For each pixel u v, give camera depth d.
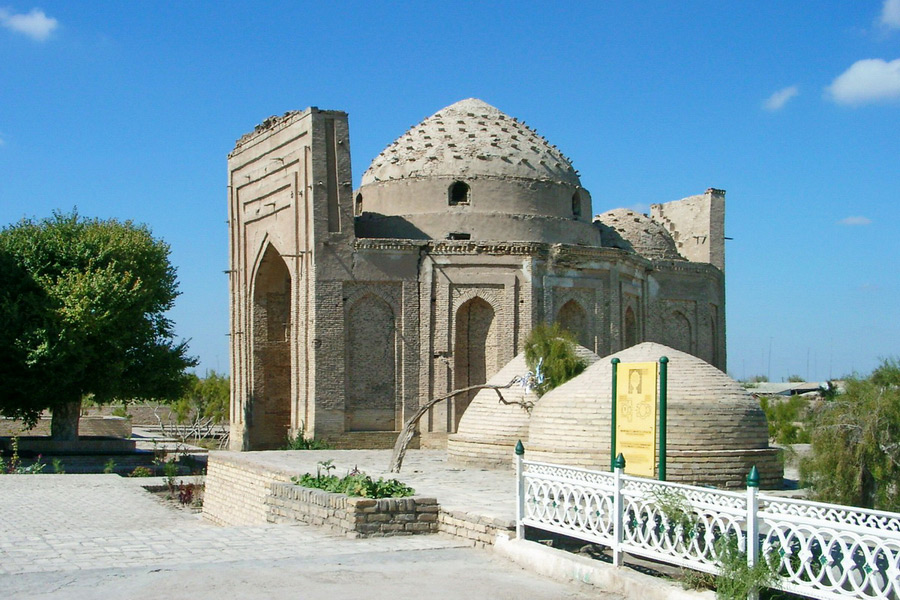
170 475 31.16
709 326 38.22
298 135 31.78
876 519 9.45
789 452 20.14
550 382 22.98
